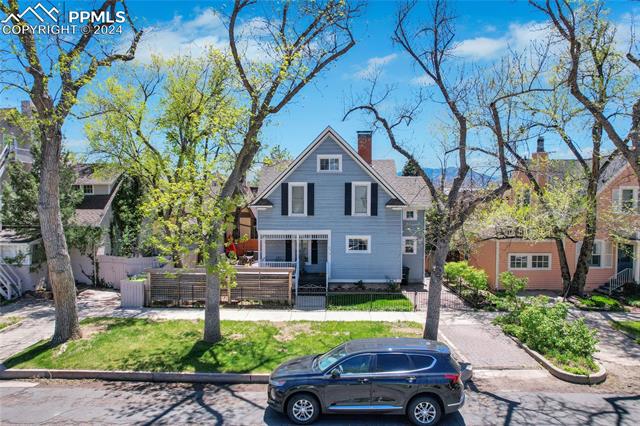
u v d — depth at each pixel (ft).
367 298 68.85
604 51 60.70
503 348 45.65
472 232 68.23
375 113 47.60
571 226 69.77
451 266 82.17
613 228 70.03
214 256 45.44
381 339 34.14
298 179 77.77
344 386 30.19
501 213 67.10
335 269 78.59
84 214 81.97
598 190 79.10
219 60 56.65
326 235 78.59
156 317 56.95
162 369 39.55
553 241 80.94
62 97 44.04
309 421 30.30
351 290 75.82
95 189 86.89
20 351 44.88
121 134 71.67
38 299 68.64
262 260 78.48
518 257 81.56
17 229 71.10
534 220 66.03
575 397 34.71
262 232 78.07
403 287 81.00
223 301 64.75
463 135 45.52
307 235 78.79
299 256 82.43
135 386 37.45
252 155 47.67
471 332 51.11
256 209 77.87
